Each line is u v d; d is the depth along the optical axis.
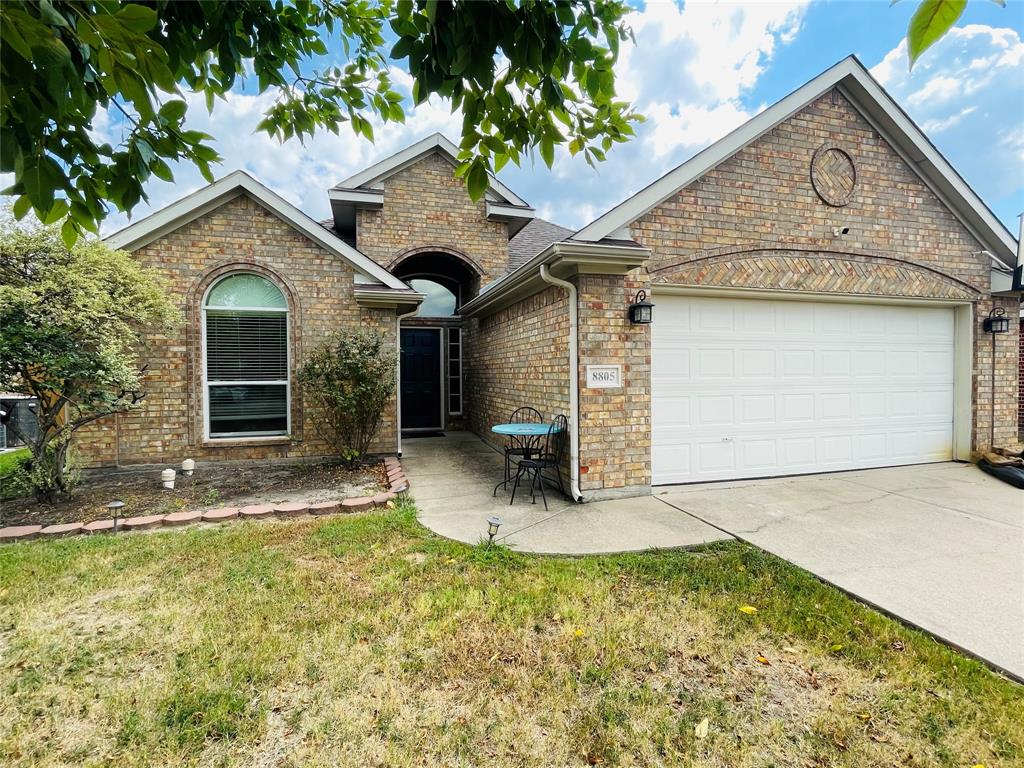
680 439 6.06
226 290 7.42
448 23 1.53
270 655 2.54
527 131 2.15
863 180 6.43
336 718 2.13
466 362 11.40
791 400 6.52
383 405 7.34
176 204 6.98
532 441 6.53
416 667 2.46
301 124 2.59
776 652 2.62
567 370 5.61
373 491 5.81
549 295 6.21
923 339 7.14
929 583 3.39
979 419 7.14
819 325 6.63
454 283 11.89
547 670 2.45
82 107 1.28
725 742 2.02
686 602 3.13
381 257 10.12
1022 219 6.72
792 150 6.12
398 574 3.50
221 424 7.42
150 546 4.00
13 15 1.06
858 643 2.70
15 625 2.83
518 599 3.13
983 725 2.10
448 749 1.98
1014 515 4.88
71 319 4.94
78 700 2.24
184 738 2.02
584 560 3.80
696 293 5.98
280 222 7.52
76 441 6.71
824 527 4.54
